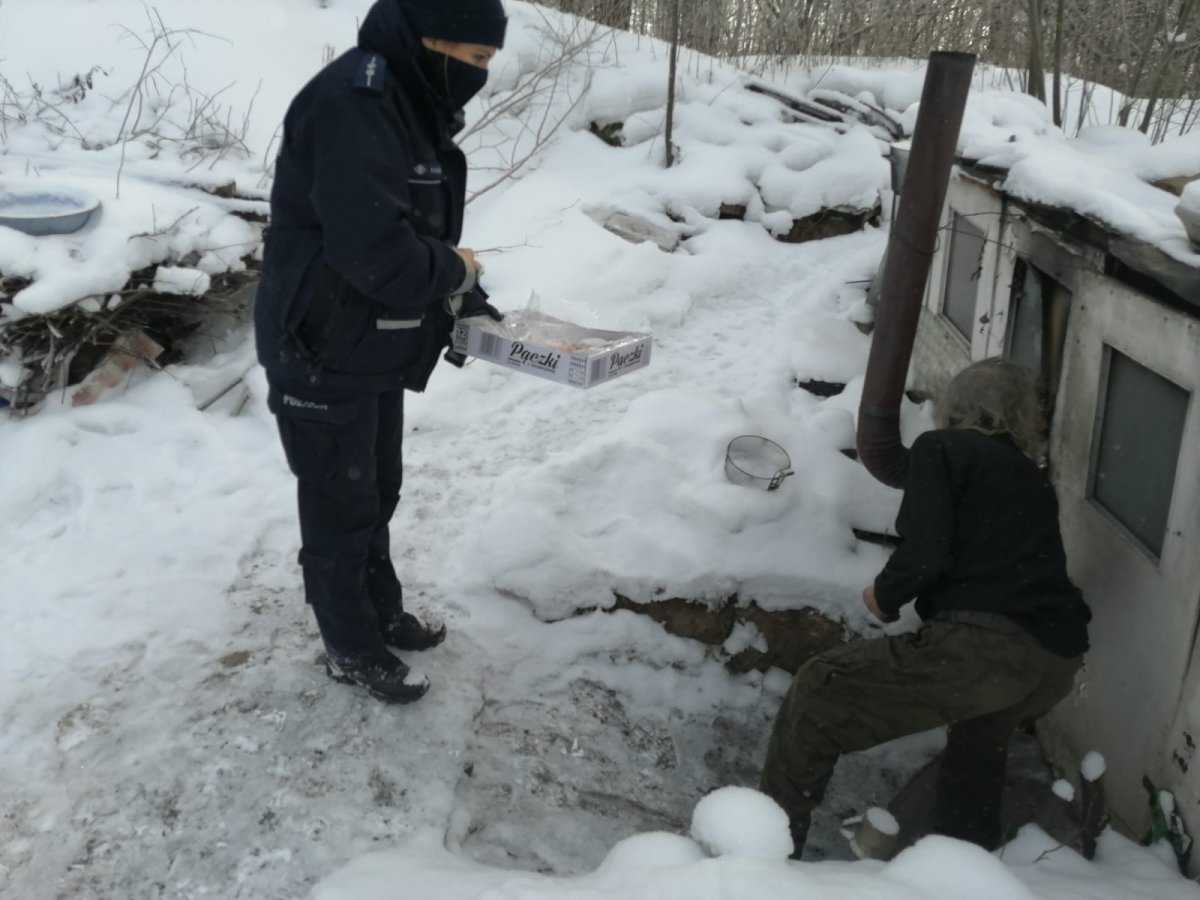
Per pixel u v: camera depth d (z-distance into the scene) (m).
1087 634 2.74
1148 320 2.69
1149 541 2.78
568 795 3.03
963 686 2.65
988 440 2.85
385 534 3.05
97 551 3.52
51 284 4.01
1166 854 2.61
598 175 7.06
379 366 2.55
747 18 9.09
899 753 3.54
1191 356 2.50
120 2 7.12
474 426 4.58
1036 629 2.66
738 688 3.64
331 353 2.47
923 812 3.21
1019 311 3.58
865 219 7.15
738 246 6.68
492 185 6.48
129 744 2.80
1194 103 5.16
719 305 6.14
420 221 2.45
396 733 2.93
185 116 6.09
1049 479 3.33
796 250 6.89
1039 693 2.75
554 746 3.19
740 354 5.45
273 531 3.75
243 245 4.88
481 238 6.16
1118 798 2.88
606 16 8.74
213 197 5.07
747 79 8.19
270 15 7.42
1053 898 2.35
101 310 4.30
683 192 6.95
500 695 3.29
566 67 7.73
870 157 7.28
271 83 6.73
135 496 3.83
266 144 6.16
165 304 4.64
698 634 3.64
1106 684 2.94
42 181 4.55
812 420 4.41
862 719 2.74
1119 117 5.10
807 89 8.41
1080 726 3.10
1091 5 5.67
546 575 3.55
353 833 2.60
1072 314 3.12
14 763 2.72
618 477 3.92
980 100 4.33
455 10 2.28
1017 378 2.95
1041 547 2.73
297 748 2.83
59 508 3.78
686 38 9.03
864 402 3.52
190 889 2.43
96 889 2.41
